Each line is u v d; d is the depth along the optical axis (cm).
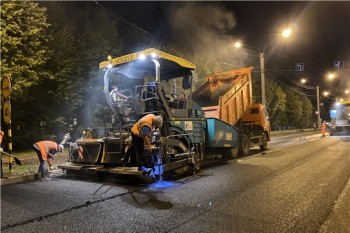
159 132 802
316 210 564
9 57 1491
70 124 2084
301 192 687
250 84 1487
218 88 1434
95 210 588
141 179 821
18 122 1836
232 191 707
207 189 731
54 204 632
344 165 1034
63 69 1919
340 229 475
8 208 609
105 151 883
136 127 763
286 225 494
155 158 805
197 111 1010
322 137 2666
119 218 540
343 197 644
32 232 485
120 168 825
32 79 1599
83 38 2147
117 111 877
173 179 860
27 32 1524
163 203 623
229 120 1327
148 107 892
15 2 1482
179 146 897
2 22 1408
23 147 1900
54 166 1142
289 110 5391
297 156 1290
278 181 800
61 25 2000
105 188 767
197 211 569
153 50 857
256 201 625
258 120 1570
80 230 489
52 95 1927
